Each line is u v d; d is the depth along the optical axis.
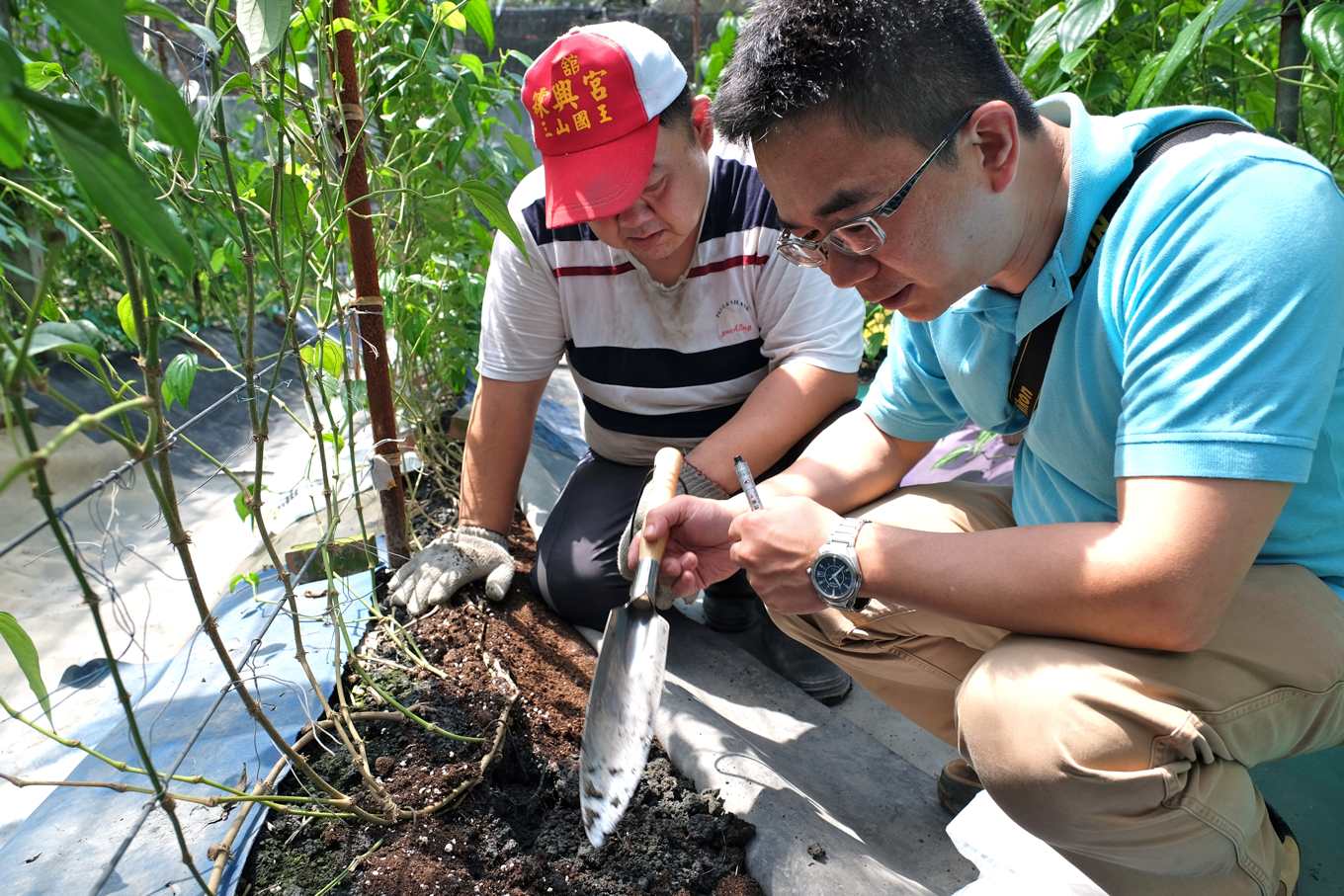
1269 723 1.08
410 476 2.66
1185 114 1.10
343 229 1.81
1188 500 0.96
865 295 1.15
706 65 3.52
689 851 1.33
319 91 1.48
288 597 1.26
